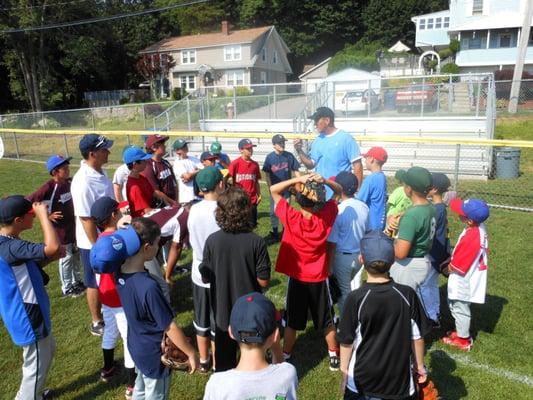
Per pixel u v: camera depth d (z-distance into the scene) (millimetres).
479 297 4215
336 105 17344
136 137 21672
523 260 6566
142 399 3268
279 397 2217
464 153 12703
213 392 2205
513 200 9914
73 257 5871
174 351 2916
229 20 64125
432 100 16297
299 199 3688
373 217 4984
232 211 3369
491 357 4242
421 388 2877
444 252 4367
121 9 53156
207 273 3549
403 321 2729
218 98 19109
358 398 2846
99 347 4625
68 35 43188
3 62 44000
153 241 3000
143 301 2844
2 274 3174
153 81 47281
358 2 64625
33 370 3373
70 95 49188
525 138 17203
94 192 4402
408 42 63375
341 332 2840
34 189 12258
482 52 34750
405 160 13148
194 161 7414
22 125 22141
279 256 3924
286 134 10656
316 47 63969
